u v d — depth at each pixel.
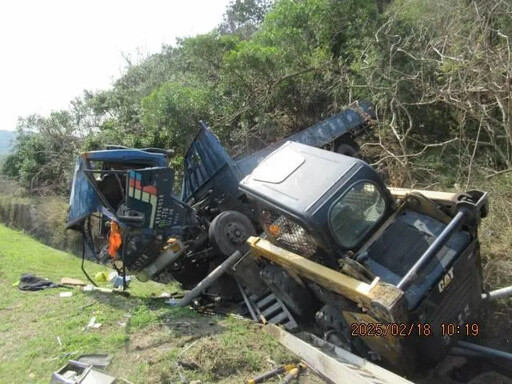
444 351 4.17
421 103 7.18
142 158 6.25
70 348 4.69
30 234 14.73
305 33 10.95
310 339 4.70
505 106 6.11
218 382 3.90
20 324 5.52
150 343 4.61
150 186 5.77
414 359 4.06
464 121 6.77
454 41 7.19
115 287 6.87
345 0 10.38
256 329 4.80
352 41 9.65
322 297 4.73
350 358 4.21
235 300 6.40
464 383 4.49
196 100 10.16
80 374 4.21
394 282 3.96
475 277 4.33
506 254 5.27
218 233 6.29
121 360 4.39
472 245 4.15
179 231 6.13
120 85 17.22
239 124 10.16
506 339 4.77
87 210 6.27
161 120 10.34
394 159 7.34
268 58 9.97
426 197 4.47
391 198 4.62
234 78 10.41
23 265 8.51
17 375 4.37
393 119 7.42
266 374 3.92
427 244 4.18
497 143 6.98
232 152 10.01
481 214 4.29
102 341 4.78
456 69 6.49
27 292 6.70
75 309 5.77
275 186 4.72
